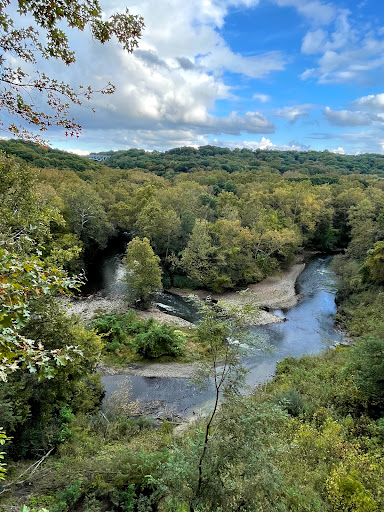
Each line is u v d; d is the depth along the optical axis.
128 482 9.34
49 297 10.88
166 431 14.27
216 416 7.17
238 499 6.14
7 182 9.71
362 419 12.38
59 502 8.33
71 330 12.80
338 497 8.38
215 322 7.59
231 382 7.18
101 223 42.06
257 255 40.31
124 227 49.75
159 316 29.12
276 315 30.48
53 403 13.45
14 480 8.53
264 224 42.62
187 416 16.30
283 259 44.22
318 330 27.34
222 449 6.62
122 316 26.72
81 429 12.82
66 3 3.88
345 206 56.69
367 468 9.35
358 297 28.78
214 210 50.50
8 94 4.25
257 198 51.72
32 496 8.41
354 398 13.56
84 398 15.27
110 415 14.98
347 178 83.50
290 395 14.14
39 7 3.81
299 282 40.06
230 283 35.38
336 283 37.56
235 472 6.36
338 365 18.17
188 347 23.33
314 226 52.25
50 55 4.29
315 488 9.03
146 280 29.06
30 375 11.45
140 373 20.30
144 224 39.50
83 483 9.09
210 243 38.28
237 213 44.72
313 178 80.75
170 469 7.10
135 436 13.29
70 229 37.06
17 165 10.06
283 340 25.41
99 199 45.75
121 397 17.45
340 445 10.47
